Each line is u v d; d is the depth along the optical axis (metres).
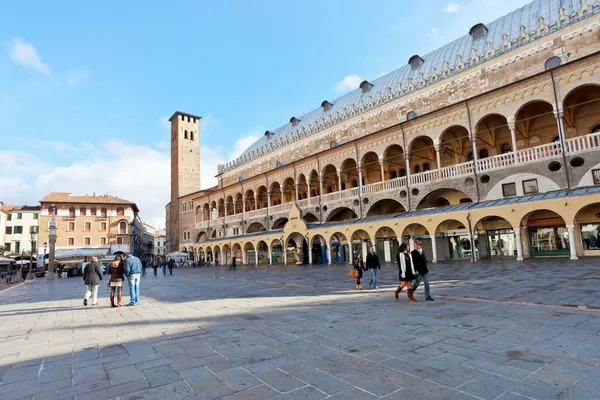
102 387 5.46
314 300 13.60
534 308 9.94
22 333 9.88
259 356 6.67
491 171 30.06
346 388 4.98
